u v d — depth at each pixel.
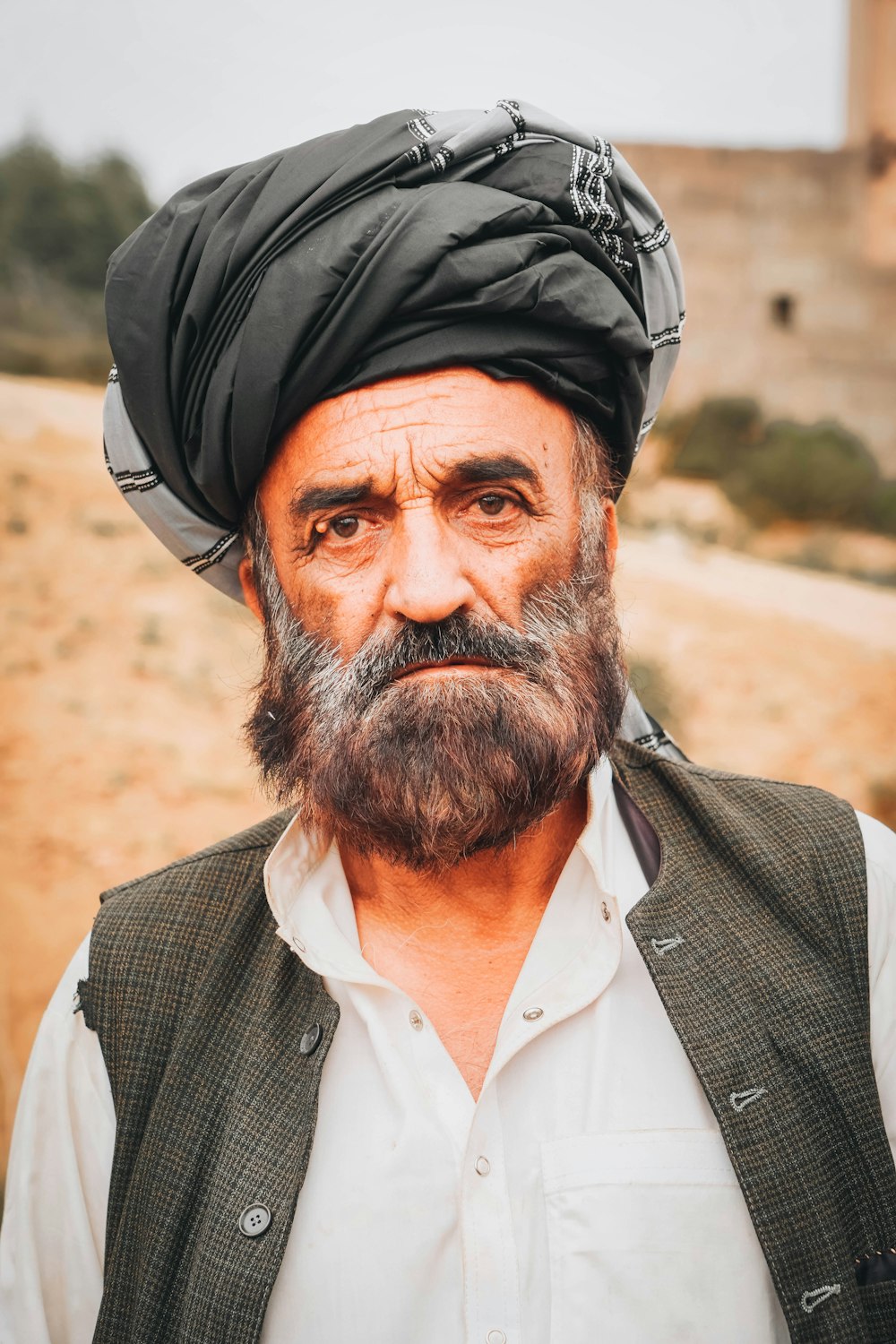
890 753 10.45
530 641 1.20
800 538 14.45
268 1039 1.22
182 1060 1.23
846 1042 1.16
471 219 1.17
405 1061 1.19
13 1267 1.27
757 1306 1.10
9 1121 6.53
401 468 1.18
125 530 11.16
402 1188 1.13
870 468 15.02
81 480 11.83
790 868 1.25
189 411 1.30
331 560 1.24
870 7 16.11
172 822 8.51
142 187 16.73
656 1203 1.11
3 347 14.20
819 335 16.31
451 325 1.18
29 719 9.10
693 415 15.62
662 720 10.41
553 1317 1.09
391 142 1.21
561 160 1.25
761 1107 1.12
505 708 1.17
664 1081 1.17
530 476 1.21
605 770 1.36
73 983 1.32
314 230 1.21
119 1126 1.23
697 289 16.34
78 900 7.89
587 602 1.29
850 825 1.29
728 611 11.98
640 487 15.05
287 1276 1.13
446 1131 1.15
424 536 1.17
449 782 1.16
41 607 10.11
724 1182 1.12
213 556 1.48
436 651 1.17
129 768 8.82
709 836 1.31
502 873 1.27
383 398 1.19
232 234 1.24
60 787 8.59
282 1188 1.13
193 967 1.28
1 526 10.80
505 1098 1.17
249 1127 1.17
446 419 1.18
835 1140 1.13
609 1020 1.20
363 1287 1.11
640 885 1.29
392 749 1.17
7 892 7.86
